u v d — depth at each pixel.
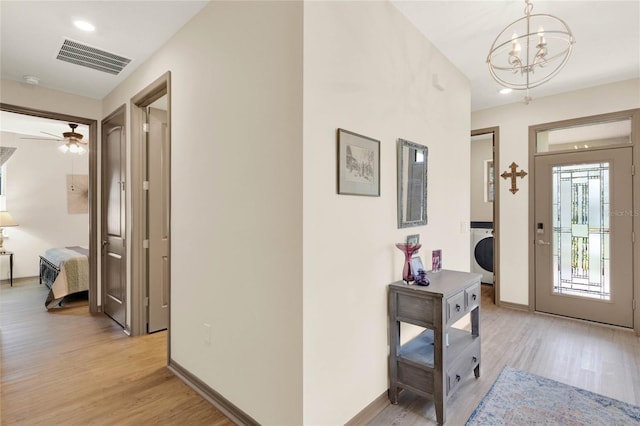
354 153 1.84
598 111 3.58
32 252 6.06
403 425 1.88
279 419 1.66
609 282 3.53
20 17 2.27
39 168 6.13
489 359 2.71
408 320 2.02
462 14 2.31
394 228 2.21
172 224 2.51
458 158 3.13
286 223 1.62
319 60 1.63
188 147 2.33
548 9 2.24
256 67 1.78
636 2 2.17
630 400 2.13
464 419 1.93
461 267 3.14
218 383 2.06
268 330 1.72
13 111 3.33
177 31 2.44
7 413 1.98
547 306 3.92
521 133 4.10
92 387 2.28
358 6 1.90
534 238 4.01
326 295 1.67
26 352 2.83
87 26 2.37
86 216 6.61
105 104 3.78
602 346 2.98
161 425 1.88
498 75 3.29
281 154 1.64
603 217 3.57
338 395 1.75
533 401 2.11
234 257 1.93
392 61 2.19
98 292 3.98
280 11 1.65
